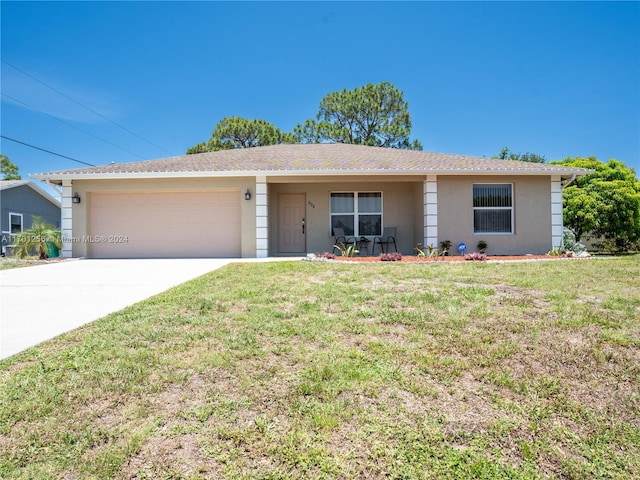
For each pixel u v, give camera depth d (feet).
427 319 13.28
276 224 40.73
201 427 7.38
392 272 23.25
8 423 7.44
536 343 11.14
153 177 36.68
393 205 40.91
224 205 38.47
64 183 37.93
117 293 19.24
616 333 11.76
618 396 8.53
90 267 29.89
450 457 6.63
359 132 87.56
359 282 20.15
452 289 17.94
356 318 13.61
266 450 6.75
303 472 6.27
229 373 9.48
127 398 8.37
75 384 8.94
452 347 10.92
